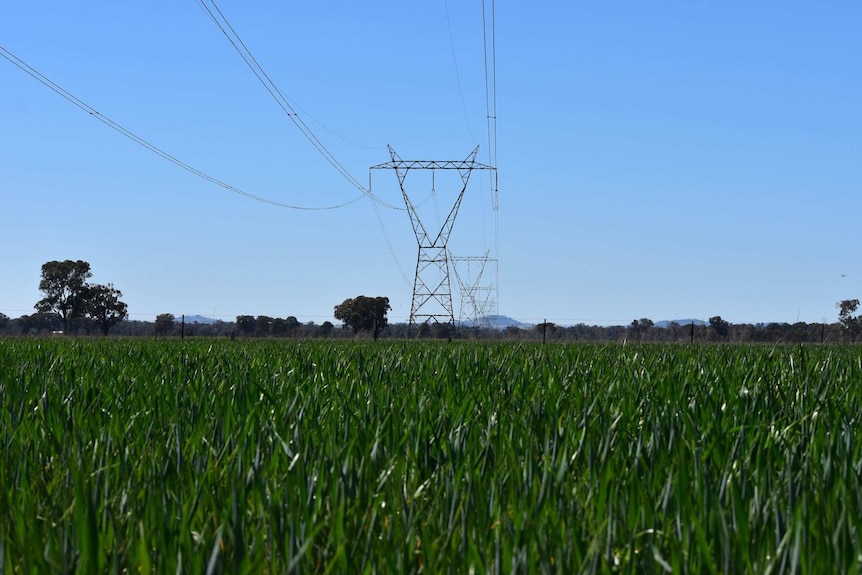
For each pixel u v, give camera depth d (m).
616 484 4.25
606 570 3.11
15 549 3.58
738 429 5.74
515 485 4.36
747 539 3.45
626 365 12.02
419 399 7.64
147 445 5.52
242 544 3.37
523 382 9.37
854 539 3.53
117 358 14.28
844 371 10.66
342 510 3.67
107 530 3.71
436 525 3.87
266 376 10.57
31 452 5.41
